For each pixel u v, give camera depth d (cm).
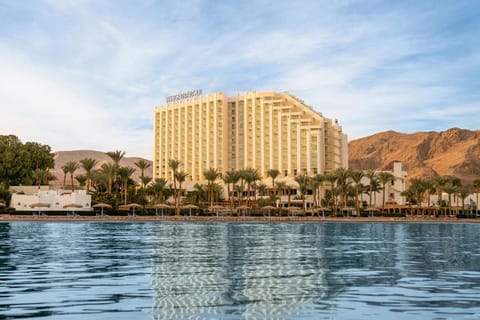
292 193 19312
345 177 15312
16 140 18038
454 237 5766
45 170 16925
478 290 1892
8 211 11244
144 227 7850
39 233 5822
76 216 10331
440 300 1686
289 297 1733
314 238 5284
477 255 3338
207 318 1423
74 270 2416
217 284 1995
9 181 15525
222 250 3597
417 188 15888
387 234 6369
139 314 1464
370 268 2566
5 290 1842
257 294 1781
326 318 1423
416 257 3180
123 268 2497
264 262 2805
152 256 3119
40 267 2531
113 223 9625
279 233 6353
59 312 1483
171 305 1587
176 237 5231
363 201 18188
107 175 14075
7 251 3438
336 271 2431
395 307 1573
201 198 17188
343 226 9388
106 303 1611
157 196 15525
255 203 17025
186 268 2508
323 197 19050
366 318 1427
